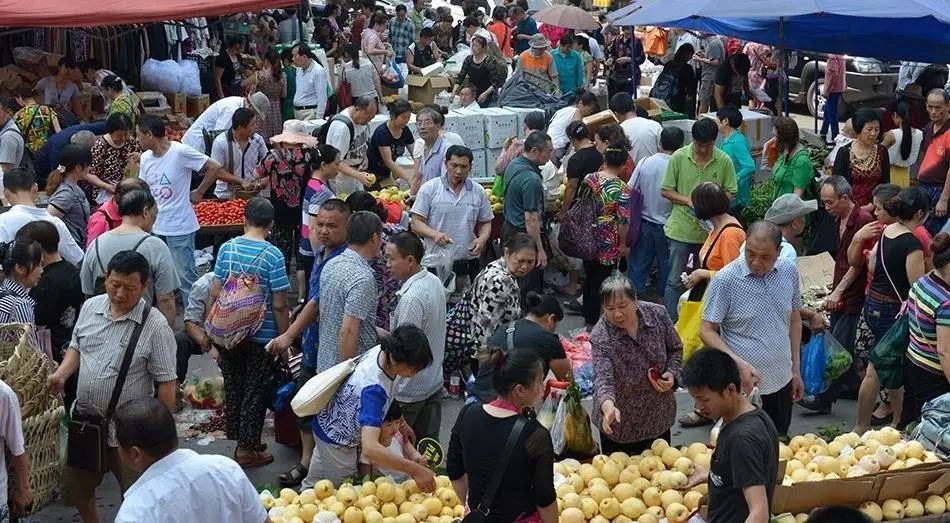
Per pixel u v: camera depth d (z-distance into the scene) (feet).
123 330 22.50
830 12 36.04
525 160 36.45
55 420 22.89
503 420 17.94
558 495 22.70
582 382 32.14
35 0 45.01
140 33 62.39
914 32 46.34
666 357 23.79
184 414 30.91
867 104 67.36
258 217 27.07
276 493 25.11
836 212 31.60
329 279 25.04
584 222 37.09
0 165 40.47
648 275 38.99
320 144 39.78
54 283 27.25
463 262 35.94
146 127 35.32
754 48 66.33
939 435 25.27
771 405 25.67
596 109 44.34
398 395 24.91
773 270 24.91
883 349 27.84
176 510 15.76
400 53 78.28
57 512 25.94
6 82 51.90
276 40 77.05
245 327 26.32
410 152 43.62
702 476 22.57
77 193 34.35
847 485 22.09
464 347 28.50
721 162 35.76
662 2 41.19
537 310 24.57
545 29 77.97
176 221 35.94
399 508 22.94
